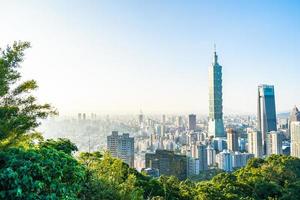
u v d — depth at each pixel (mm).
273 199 49156
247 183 53125
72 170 11625
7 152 10875
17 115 14055
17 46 14609
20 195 9836
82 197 14359
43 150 11492
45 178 10477
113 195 15508
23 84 14531
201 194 43219
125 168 34625
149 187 35781
